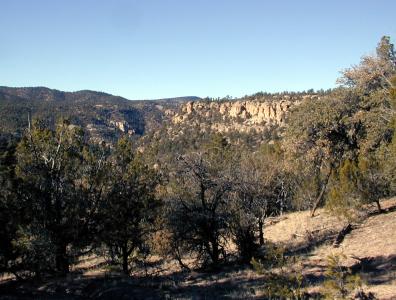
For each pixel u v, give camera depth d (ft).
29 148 69.05
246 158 95.66
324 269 54.75
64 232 67.92
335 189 81.87
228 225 79.36
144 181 81.51
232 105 643.04
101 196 75.56
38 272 63.98
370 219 80.33
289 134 120.78
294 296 40.09
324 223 93.66
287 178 119.34
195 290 57.36
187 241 80.12
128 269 90.74
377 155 82.99
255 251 78.38
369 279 45.39
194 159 80.94
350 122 109.29
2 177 64.95
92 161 74.28
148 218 82.89
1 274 81.20
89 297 52.95
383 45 110.63
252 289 51.57
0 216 61.41
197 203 80.02
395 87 77.92
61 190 70.13
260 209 80.28
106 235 74.33
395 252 56.49
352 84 120.47
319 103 117.70
